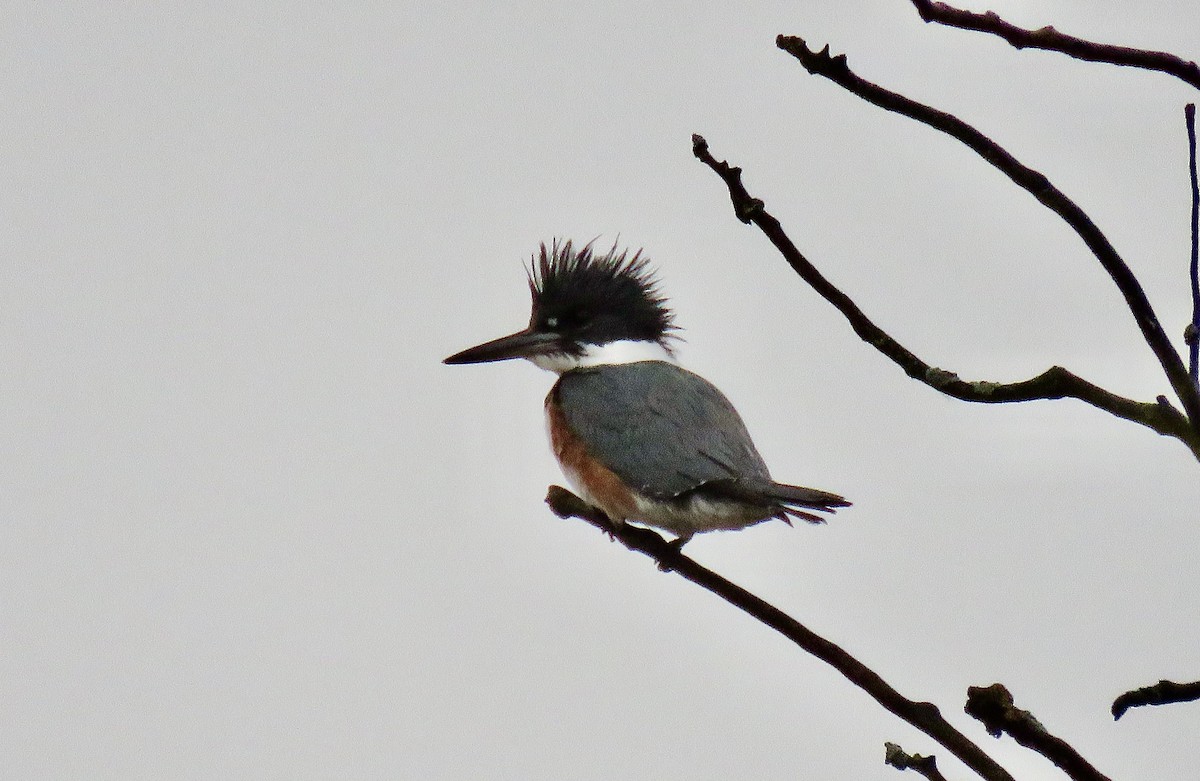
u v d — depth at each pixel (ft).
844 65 14.33
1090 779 13.01
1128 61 14.29
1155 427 14.69
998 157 14.25
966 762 14.49
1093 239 14.28
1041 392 15.11
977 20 14.32
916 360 15.98
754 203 16.47
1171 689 13.76
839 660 15.84
